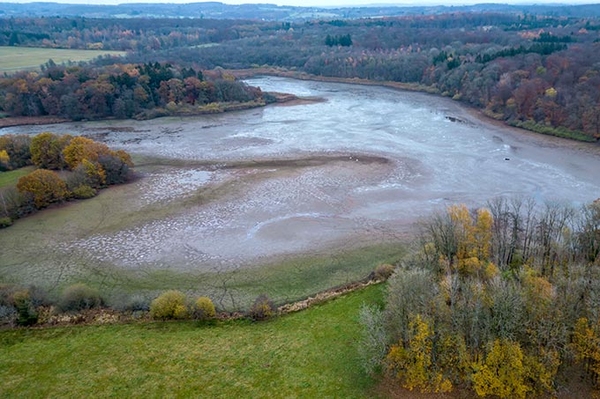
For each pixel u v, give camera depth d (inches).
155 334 1909.4
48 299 2151.8
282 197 3294.8
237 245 2709.2
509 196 3198.8
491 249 2140.7
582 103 4370.1
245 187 3484.3
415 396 1494.8
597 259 1955.0
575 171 3609.7
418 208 3078.2
